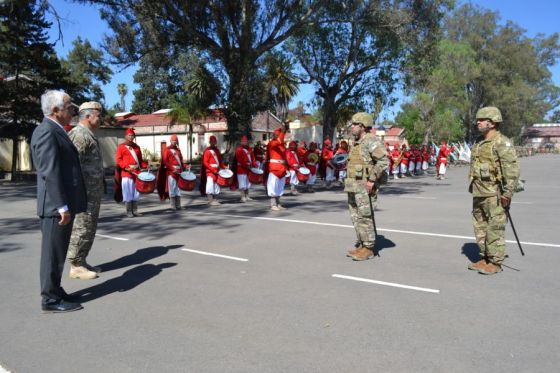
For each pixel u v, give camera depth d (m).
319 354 4.08
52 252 5.05
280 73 30.81
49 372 3.85
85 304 5.38
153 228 9.95
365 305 5.23
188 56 35.38
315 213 12.07
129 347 4.28
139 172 11.48
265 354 4.10
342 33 28.81
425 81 30.11
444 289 5.76
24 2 20.28
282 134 12.70
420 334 4.46
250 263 7.04
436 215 11.64
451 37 64.31
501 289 5.74
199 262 7.12
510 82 65.38
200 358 4.04
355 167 7.09
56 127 5.04
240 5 20.77
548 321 4.75
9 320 4.94
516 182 6.09
